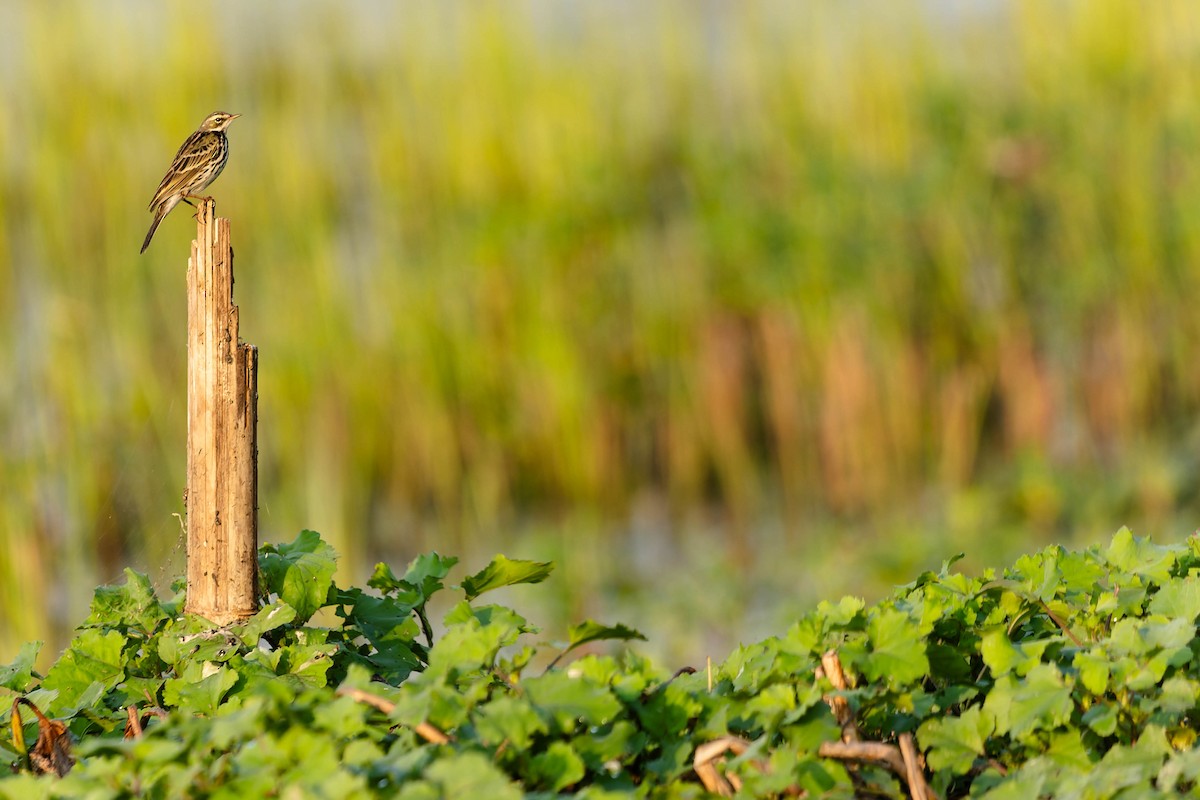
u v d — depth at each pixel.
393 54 29.41
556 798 6.34
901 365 25.55
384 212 27.47
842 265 26.11
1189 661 7.79
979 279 26.78
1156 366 25.95
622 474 25.69
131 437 23.55
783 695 7.10
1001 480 24.89
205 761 6.77
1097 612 8.41
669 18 29.91
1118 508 23.84
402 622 9.65
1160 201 26.81
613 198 27.47
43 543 21.91
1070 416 26.03
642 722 7.25
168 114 27.48
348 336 25.94
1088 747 7.46
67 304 24.61
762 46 29.38
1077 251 26.61
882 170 27.58
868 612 8.14
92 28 28.23
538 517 25.58
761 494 25.80
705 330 26.17
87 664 8.98
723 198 27.56
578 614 22.11
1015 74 29.11
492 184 27.92
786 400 25.69
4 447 22.69
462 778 5.91
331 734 6.59
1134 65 28.39
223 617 9.18
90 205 26.30
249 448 9.22
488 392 25.69
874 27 29.16
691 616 21.58
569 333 26.00
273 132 27.95
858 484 25.33
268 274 26.52
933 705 7.62
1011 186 27.17
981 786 7.21
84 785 6.37
